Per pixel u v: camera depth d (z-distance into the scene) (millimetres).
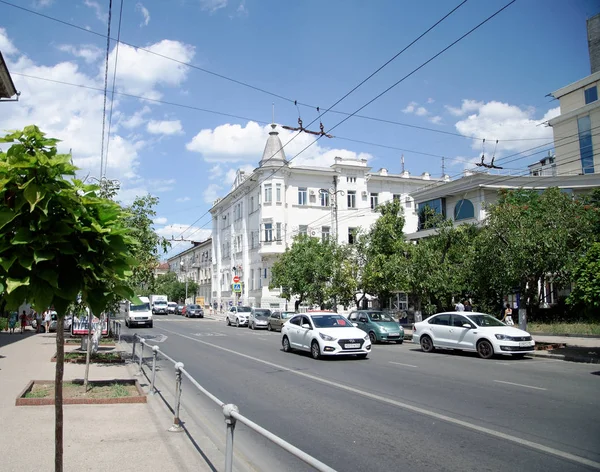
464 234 24844
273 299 46094
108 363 14953
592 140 33281
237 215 55594
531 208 20938
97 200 3424
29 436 6617
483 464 5758
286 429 7492
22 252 3115
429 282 24094
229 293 57781
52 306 3367
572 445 6438
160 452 6004
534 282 20875
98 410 8344
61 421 3834
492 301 26375
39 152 3186
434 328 18359
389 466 5758
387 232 29312
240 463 5953
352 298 32219
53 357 15508
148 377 12391
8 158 3217
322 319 17625
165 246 15500
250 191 51719
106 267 3494
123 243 3521
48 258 3088
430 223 26562
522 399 9422
